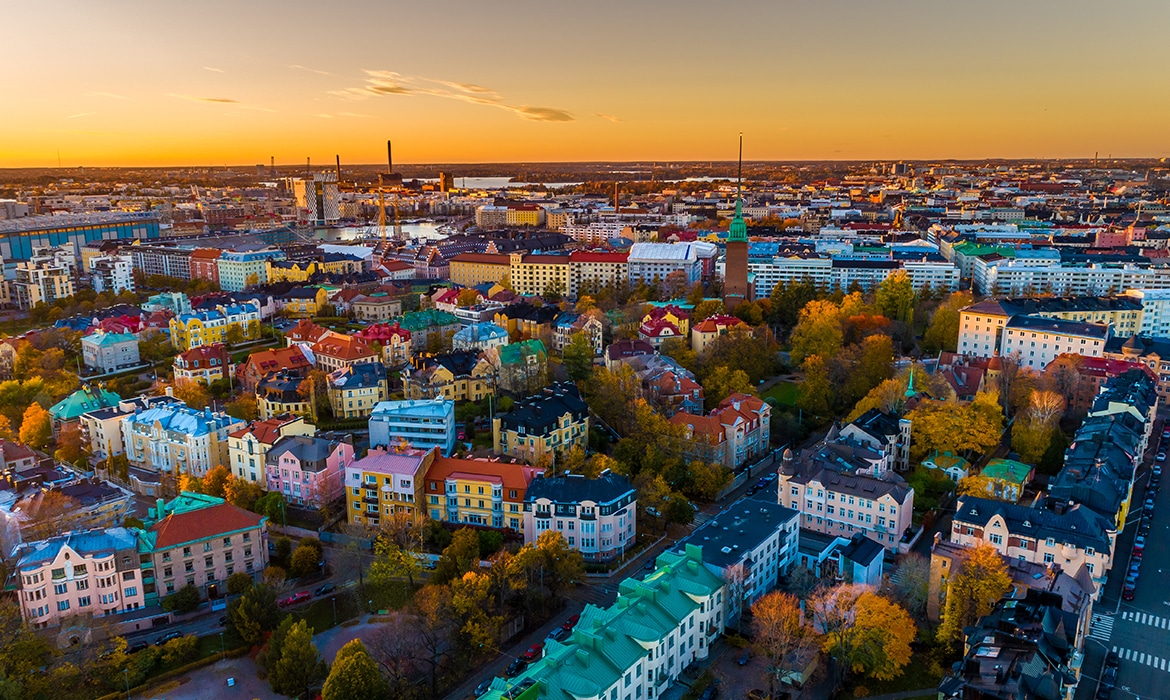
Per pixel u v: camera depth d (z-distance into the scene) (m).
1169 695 180.62
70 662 185.12
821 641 188.62
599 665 168.50
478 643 191.12
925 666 191.00
